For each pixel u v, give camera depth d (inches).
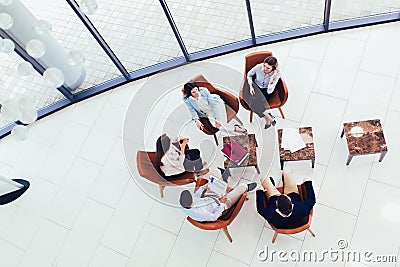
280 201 162.1
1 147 226.2
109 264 192.2
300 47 221.1
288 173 181.5
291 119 206.4
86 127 223.1
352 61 213.5
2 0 123.8
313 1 206.4
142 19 203.9
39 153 221.1
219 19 210.5
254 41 223.6
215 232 189.6
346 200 186.7
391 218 181.3
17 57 200.4
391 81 206.2
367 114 201.5
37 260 198.5
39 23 134.3
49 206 207.8
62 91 220.5
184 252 188.5
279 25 220.1
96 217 201.9
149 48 219.0
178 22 207.5
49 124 227.5
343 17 219.0
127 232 196.5
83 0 132.4
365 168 191.0
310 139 185.9
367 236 179.8
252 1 201.6
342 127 200.5
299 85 213.2
